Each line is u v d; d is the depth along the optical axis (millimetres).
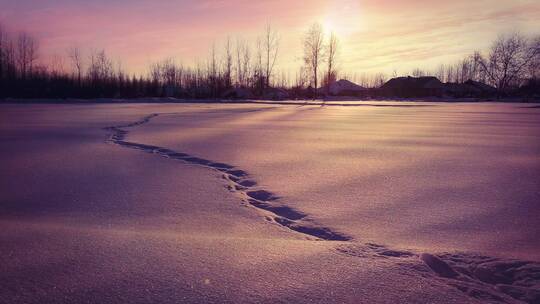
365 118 20406
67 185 5480
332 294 2514
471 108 34031
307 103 44781
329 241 3459
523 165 7137
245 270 2842
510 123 17172
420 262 2996
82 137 11023
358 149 9023
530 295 2488
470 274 2818
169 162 7258
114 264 2934
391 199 4875
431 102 51406
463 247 3336
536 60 57656
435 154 8375
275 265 2928
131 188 5328
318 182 5777
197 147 9125
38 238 3471
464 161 7539
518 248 3312
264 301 2428
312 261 3002
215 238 3488
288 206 4578
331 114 24125
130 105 35719
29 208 4414
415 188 5438
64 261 2990
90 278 2717
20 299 2453
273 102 46750
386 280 2701
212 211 4324
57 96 52438
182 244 3334
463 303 2412
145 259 3023
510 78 60031
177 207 4465
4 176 6043
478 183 5730
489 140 10891
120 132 12344
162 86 64938
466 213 4316
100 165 6934
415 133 12711
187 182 5684
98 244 3328
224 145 9492
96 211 4305
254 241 3420
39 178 5914
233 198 4855
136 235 3555
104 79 58312
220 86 63125
